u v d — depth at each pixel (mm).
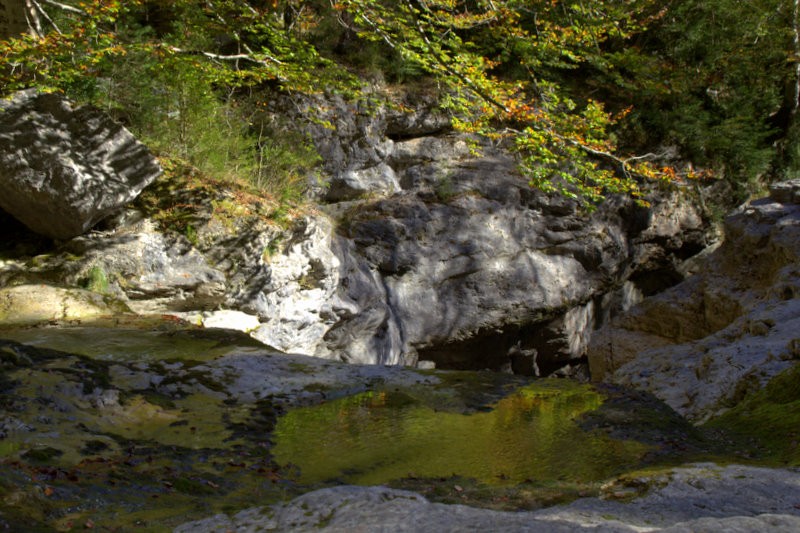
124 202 10016
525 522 2451
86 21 8758
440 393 5855
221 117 13266
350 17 16312
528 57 12328
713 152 19312
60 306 8461
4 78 9727
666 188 17734
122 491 3379
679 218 18359
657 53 18938
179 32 11828
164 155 11578
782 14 18562
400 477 3953
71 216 9414
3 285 8992
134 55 11438
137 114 11969
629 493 3324
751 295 10875
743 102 19625
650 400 5543
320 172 15672
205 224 10820
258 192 12422
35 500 2959
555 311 17109
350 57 16656
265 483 3803
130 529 2848
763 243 11477
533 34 13734
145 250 10039
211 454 4270
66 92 10766
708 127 19219
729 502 3066
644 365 8906
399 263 15695
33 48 8641
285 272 11953
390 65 16703
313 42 16172
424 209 16078
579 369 18750
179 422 4867
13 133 9180
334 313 14203
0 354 5391
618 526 2352
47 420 4449
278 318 11930
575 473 3936
